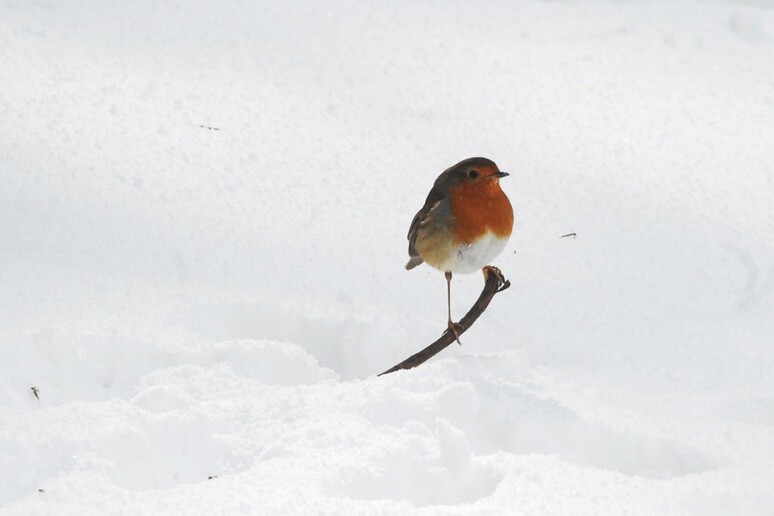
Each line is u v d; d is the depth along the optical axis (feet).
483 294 28.84
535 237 37.96
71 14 49.44
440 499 22.72
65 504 20.62
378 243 36.70
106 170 38.73
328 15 53.36
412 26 53.57
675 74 50.98
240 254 35.01
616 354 29.84
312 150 41.96
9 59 44.27
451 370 27.17
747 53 53.67
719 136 45.93
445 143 43.78
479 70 49.83
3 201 35.99
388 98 46.78
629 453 24.35
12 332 27.86
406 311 32.55
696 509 21.11
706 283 35.78
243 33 50.26
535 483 21.56
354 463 22.40
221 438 24.31
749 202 41.32
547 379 27.73
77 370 27.63
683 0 60.29
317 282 33.88
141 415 24.21
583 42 53.62
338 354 31.42
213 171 39.68
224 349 28.43
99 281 31.81
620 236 38.47
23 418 23.79
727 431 24.54
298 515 20.29
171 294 31.58
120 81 44.19
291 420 24.94
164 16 50.55
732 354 29.68
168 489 21.44
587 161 43.50
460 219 27.48
